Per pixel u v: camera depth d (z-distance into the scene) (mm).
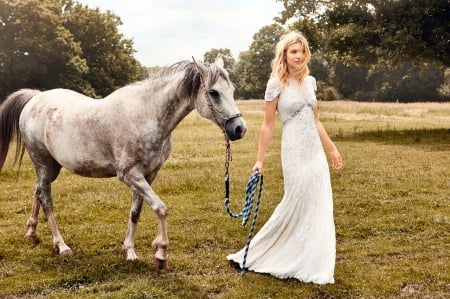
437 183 8914
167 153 5035
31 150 5602
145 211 7203
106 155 4992
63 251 5414
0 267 5055
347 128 21938
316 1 21500
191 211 7199
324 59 83438
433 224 6406
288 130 4512
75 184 9227
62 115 5195
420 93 68812
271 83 4531
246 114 30844
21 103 5820
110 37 53750
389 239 5914
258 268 4734
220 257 5266
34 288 4480
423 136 17703
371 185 8781
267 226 4707
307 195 4426
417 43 18797
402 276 4680
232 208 7383
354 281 4547
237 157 12734
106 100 5031
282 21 21984
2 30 41219
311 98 4539
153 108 4754
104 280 4660
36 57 43375
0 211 7285
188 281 4574
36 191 5809
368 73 77500
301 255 4484
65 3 53031
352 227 6344
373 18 20953
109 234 6117
